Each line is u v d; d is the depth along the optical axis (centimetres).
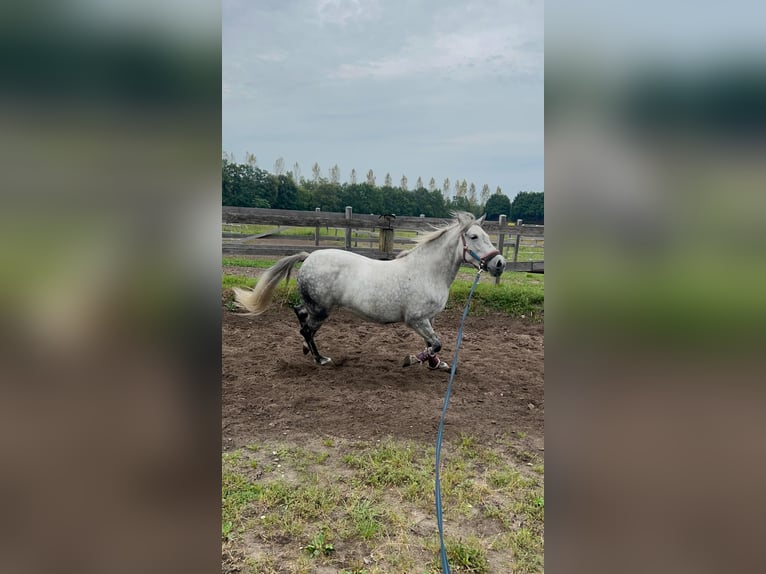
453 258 410
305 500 247
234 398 375
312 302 433
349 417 346
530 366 484
